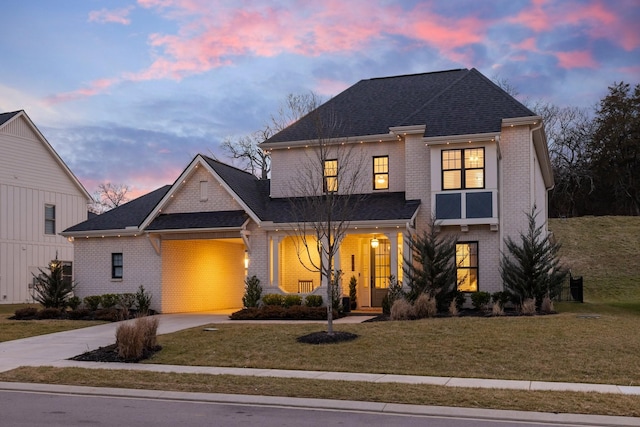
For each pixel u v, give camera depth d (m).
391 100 28.73
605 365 13.72
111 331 21.16
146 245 27.30
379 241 26.44
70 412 10.43
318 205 21.66
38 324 22.89
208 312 28.03
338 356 15.32
